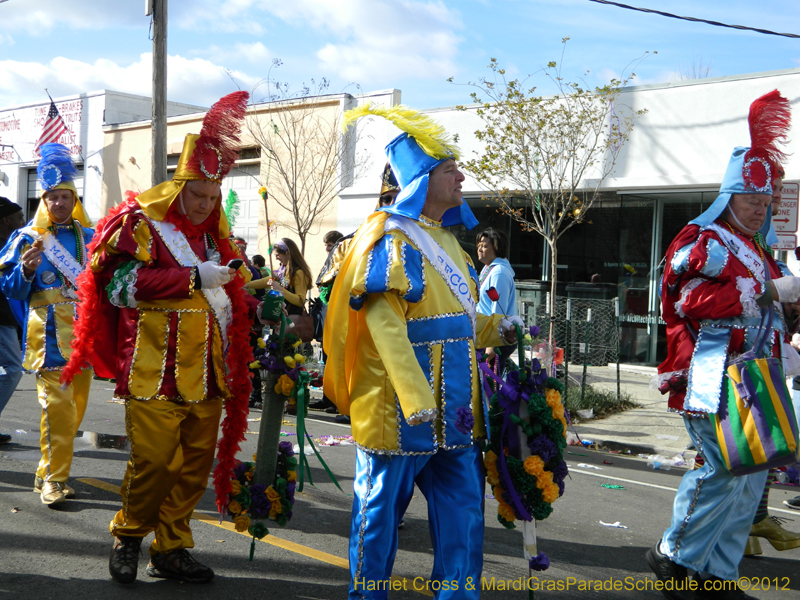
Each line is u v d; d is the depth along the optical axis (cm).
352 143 1523
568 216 1241
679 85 1155
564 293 1316
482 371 312
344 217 1534
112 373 369
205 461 355
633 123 1190
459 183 304
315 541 426
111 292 328
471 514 287
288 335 352
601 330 1134
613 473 670
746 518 350
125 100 2036
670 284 363
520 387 305
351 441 725
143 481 334
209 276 327
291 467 361
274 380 348
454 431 286
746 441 325
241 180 1708
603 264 1293
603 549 444
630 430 845
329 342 303
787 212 723
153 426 331
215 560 386
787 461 322
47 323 476
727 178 363
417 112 302
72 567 367
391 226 289
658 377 370
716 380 338
